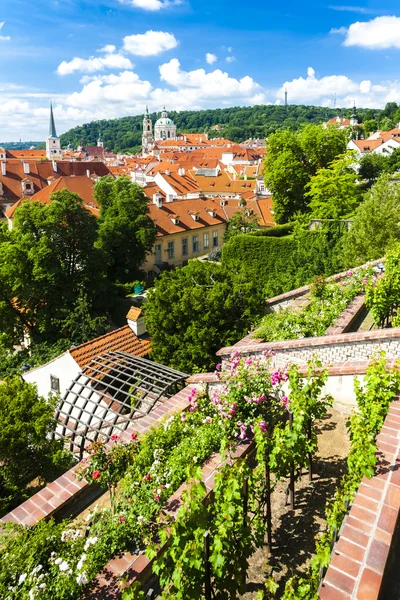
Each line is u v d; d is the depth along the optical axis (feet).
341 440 26.78
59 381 63.31
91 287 124.57
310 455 22.82
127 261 159.53
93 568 17.74
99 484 25.43
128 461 25.59
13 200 254.68
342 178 150.51
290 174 173.37
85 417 56.29
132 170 415.64
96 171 323.37
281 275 91.25
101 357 55.77
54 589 17.10
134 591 15.62
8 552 19.75
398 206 81.35
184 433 26.58
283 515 21.74
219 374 31.24
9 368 104.88
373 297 39.60
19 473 40.42
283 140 176.14
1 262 107.55
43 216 115.85
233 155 491.31
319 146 176.55
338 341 32.81
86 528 20.83
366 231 83.15
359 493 16.43
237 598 17.78
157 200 193.47
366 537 14.46
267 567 18.99
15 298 115.75
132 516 19.72
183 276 75.41
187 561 14.92
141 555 18.43
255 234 142.92
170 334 67.51
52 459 40.19
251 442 24.89
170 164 418.31
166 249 187.62
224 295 64.85
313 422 28.45
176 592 15.87
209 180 304.09
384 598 14.19
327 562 14.24
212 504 20.18
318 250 91.25
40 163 295.89
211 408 28.30
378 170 229.86
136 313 73.97
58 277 113.19
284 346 35.01
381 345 31.40
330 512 18.08
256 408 26.71
